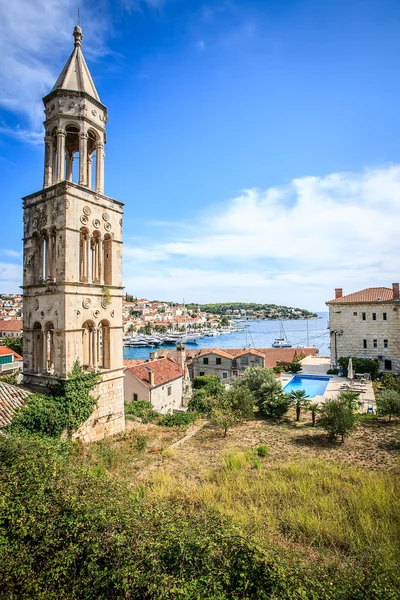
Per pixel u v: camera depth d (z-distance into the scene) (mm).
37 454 12406
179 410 46500
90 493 9578
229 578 6625
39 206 23797
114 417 24969
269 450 21859
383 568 7941
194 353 73000
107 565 7109
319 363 65750
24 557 7633
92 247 26656
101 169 25250
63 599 6832
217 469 18219
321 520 11766
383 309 53781
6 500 9258
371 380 50250
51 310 22594
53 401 21109
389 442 22719
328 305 57781
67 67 24547
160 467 18750
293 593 6375
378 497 13148
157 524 8258
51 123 23828
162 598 6105
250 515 11992
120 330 26125
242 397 30875
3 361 49250
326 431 25781
